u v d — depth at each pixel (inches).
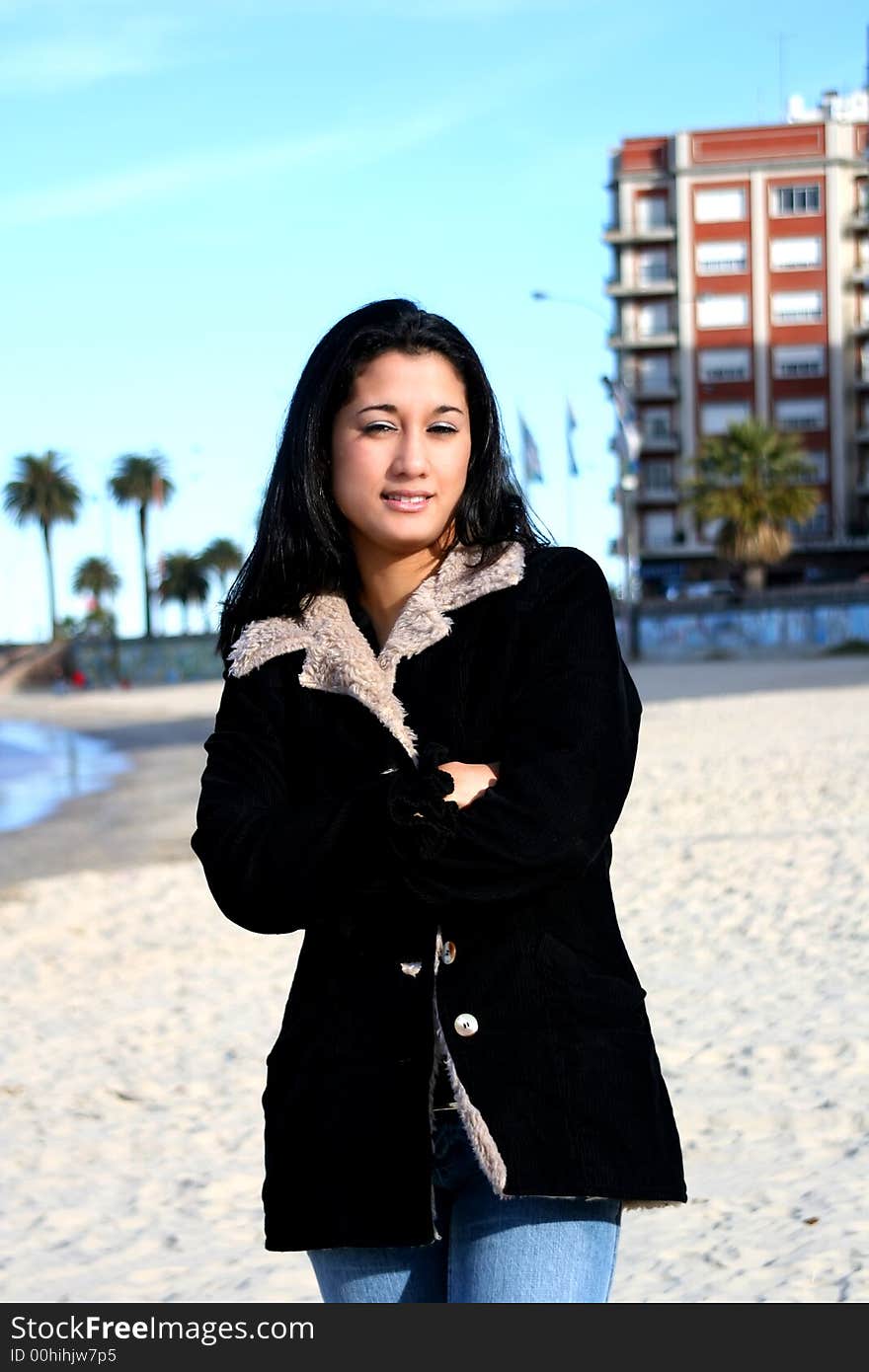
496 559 96.6
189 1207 214.1
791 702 1275.8
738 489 2763.3
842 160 3201.3
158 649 4121.6
